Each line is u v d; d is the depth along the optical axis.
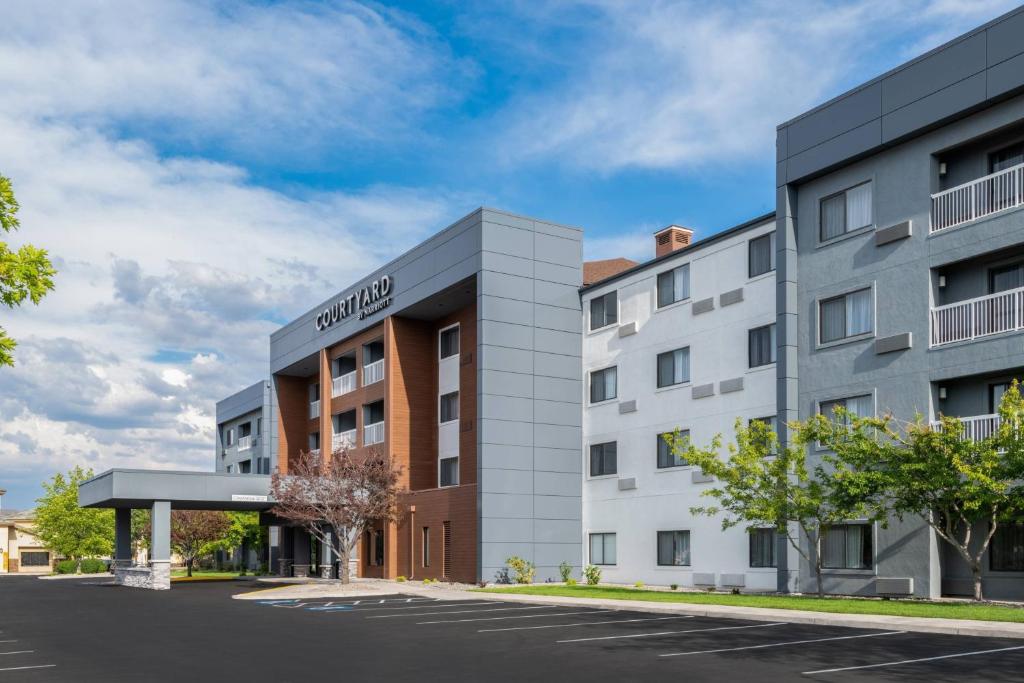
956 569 26.08
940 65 26.66
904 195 27.84
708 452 29.25
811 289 30.48
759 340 32.97
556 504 40.06
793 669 14.54
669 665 15.12
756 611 22.94
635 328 38.69
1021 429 22.53
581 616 24.16
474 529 39.22
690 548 35.12
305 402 62.69
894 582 26.80
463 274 40.78
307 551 55.97
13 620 26.89
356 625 22.80
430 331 47.25
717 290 34.91
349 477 40.62
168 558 45.16
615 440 39.34
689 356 35.97
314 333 55.28
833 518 26.59
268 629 22.31
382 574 47.16
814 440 27.89
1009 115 25.09
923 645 17.03
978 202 26.33
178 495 45.31
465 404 43.75
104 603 34.53
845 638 18.25
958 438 23.80
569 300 41.84
